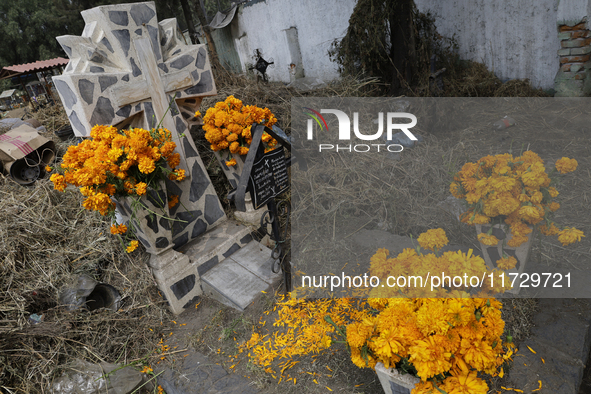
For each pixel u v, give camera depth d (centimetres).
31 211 331
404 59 564
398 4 540
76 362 251
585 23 574
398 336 156
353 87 569
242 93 512
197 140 438
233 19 1304
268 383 235
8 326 252
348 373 235
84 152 263
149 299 308
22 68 1248
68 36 287
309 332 264
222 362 258
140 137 274
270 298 310
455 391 146
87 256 317
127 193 281
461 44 773
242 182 265
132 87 306
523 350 223
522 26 668
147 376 254
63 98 294
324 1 966
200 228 366
